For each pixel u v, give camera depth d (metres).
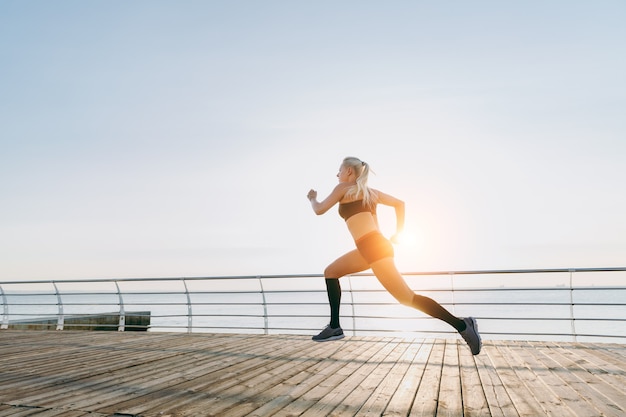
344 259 4.18
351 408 2.90
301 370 4.29
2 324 10.27
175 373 4.19
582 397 3.19
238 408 2.91
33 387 3.63
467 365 4.53
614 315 63.75
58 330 9.16
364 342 6.45
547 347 5.84
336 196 3.84
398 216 4.02
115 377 4.03
